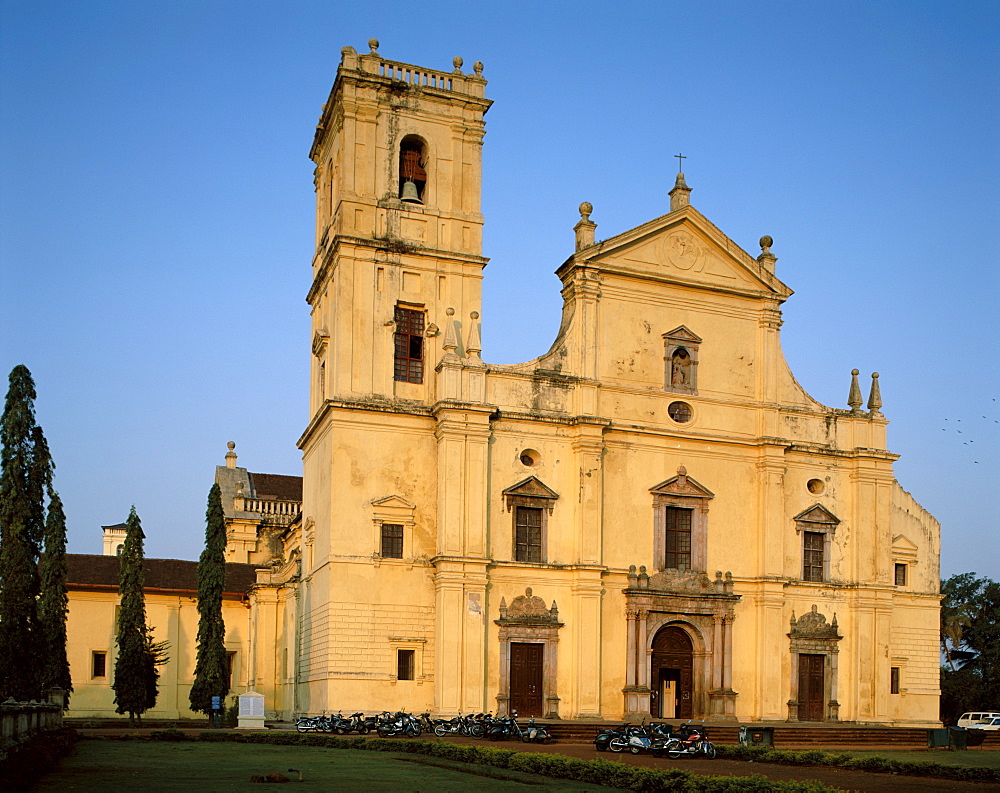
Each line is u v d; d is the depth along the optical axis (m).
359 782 25.08
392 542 45.66
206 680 56.25
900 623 54.53
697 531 50.28
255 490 84.31
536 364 48.69
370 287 47.56
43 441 44.84
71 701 62.50
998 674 73.19
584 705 45.88
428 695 44.75
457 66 51.19
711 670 49.19
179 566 68.88
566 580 47.22
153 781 24.39
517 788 24.53
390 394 47.16
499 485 47.06
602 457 48.81
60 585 53.41
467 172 50.69
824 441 53.75
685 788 23.88
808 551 52.41
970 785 28.66
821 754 33.50
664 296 51.66
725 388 52.28
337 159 50.12
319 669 45.34
